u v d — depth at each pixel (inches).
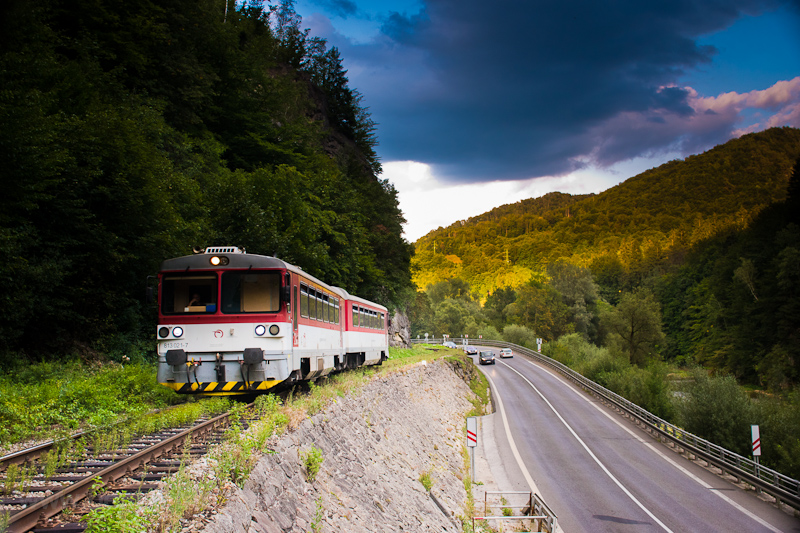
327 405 537.6
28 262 663.1
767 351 2566.4
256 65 2091.5
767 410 1208.8
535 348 3427.7
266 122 1919.3
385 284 2192.4
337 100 3452.3
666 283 4431.6
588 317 4419.3
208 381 518.0
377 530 372.2
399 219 2504.9
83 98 838.5
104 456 322.0
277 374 518.0
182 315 523.8
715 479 937.5
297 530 283.0
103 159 781.3
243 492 261.0
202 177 1246.9
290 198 1248.2
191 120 1488.7
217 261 532.1
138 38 1302.9
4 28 804.6
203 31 1713.8
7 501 227.5
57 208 709.3
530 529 694.5
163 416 431.5
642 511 773.3
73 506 226.5
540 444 1172.5
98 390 548.4
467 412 1460.4
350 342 922.7
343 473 429.1
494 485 882.1
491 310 5679.1
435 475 722.8
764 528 709.3
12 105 649.6
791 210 3284.9
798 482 761.0
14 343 665.0
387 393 890.7
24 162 622.8
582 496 839.7
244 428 390.0
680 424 1349.7
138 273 868.6
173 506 212.5
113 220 806.5
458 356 2208.4
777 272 2650.1
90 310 786.8
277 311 526.6
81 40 1092.5
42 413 450.9
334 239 1603.1
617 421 1419.8
